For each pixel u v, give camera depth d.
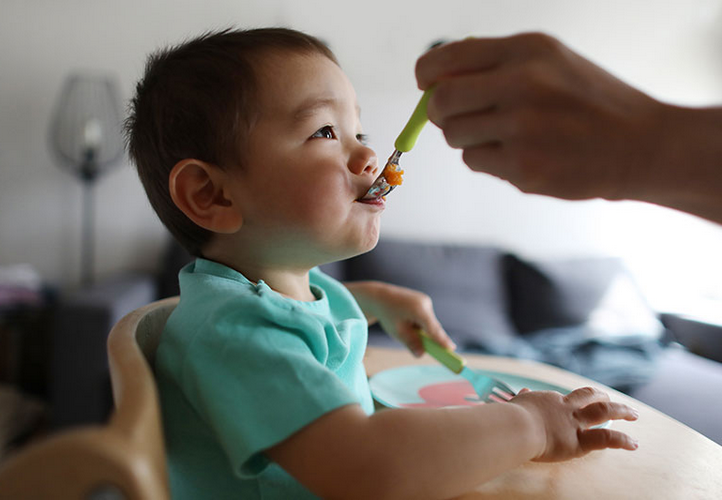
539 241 2.86
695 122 0.38
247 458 0.43
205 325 0.50
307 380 0.45
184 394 0.52
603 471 0.55
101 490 0.26
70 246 2.52
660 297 2.88
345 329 0.66
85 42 2.44
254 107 0.62
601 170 0.39
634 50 2.78
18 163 2.45
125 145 0.80
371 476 0.41
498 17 2.70
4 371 2.20
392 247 2.54
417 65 0.47
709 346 2.13
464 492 0.47
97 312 1.73
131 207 2.55
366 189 0.66
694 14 2.77
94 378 1.73
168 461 0.53
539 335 2.31
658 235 2.90
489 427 0.47
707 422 1.47
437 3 2.66
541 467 0.55
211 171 0.64
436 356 0.79
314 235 0.63
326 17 2.62
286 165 0.62
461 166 2.78
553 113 0.38
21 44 2.41
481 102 0.40
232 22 2.54
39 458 0.26
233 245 0.67
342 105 0.66
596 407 0.55
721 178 0.37
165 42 2.48
